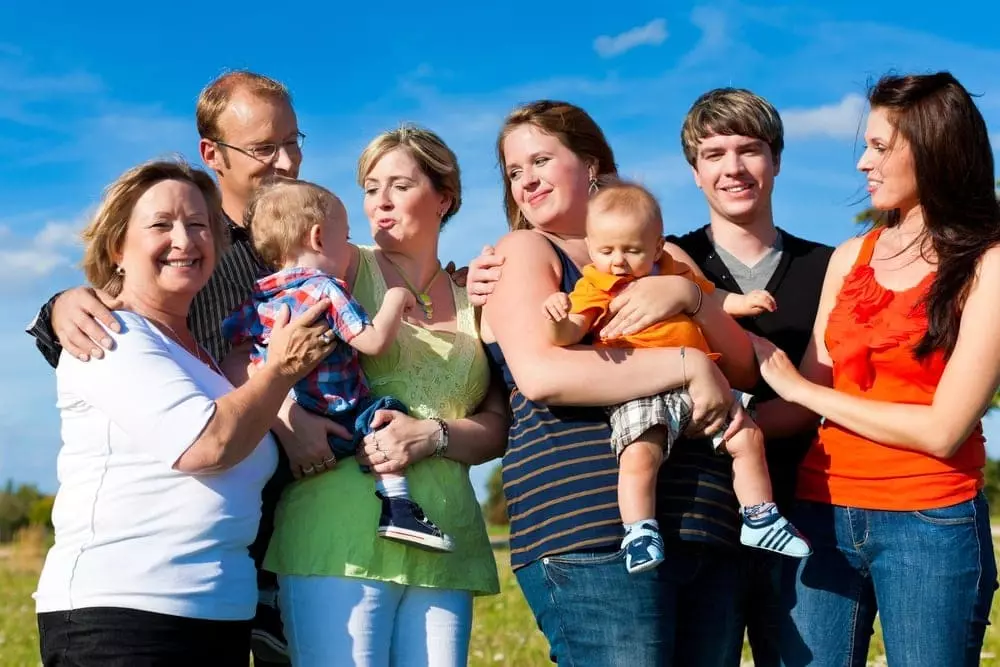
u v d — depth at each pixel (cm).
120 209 342
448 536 366
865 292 363
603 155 403
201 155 459
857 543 357
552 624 348
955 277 341
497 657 676
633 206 360
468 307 409
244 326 379
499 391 409
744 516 352
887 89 360
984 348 335
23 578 1232
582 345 358
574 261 387
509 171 402
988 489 2812
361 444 369
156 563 310
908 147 355
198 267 347
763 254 416
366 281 399
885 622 353
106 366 319
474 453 389
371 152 405
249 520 333
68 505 318
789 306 407
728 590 357
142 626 305
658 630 335
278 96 450
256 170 446
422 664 368
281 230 380
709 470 353
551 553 341
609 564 335
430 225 407
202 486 321
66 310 329
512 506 361
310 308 337
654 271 380
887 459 351
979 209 349
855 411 350
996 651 658
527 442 357
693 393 344
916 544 345
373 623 359
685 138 420
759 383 399
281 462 372
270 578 396
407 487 368
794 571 370
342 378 373
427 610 372
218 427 316
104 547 309
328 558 357
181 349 339
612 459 343
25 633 781
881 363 355
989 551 349
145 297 346
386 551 362
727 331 371
